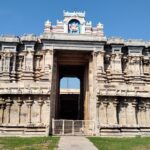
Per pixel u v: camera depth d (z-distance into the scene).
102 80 55.91
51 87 51.81
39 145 29.98
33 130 47.75
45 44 57.00
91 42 57.53
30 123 48.56
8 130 47.97
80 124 49.59
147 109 52.41
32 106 49.53
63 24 59.78
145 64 62.47
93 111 50.97
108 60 60.31
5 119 49.06
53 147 27.86
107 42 60.41
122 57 61.09
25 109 49.41
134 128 49.81
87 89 59.06
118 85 54.44
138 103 52.19
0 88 50.62
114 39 60.91
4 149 26.83
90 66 57.94
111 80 59.03
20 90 49.88
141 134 49.38
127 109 51.19
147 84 61.06
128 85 56.00
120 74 59.38
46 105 49.38
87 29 59.50
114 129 48.72
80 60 61.69
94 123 49.34
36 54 59.88
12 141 34.38
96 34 59.16
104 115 49.84
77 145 29.89
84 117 59.25
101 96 50.41
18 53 60.03
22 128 48.06
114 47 60.69
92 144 31.06
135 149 27.56
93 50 57.34
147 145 30.86
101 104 50.41
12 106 49.59
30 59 59.31
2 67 58.59
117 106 50.84
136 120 51.06
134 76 60.28
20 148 27.48
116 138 41.06
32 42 59.69
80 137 41.69
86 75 60.91
